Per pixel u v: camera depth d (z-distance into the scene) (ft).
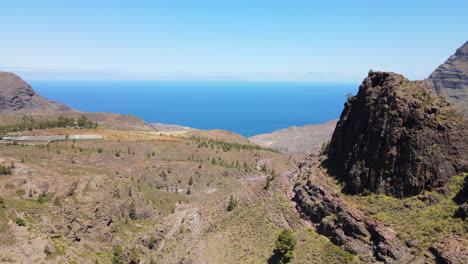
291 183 328.49
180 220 395.34
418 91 239.30
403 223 205.26
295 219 275.18
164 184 590.55
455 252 171.53
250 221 308.19
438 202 204.85
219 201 388.16
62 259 306.14
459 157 214.90
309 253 233.76
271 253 252.62
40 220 341.00
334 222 238.27
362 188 242.99
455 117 225.97
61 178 406.82
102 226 386.32
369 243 211.00
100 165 572.10
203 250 295.69
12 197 356.79
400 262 187.93
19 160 437.99
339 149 290.97
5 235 294.46
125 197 453.17
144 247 374.84
